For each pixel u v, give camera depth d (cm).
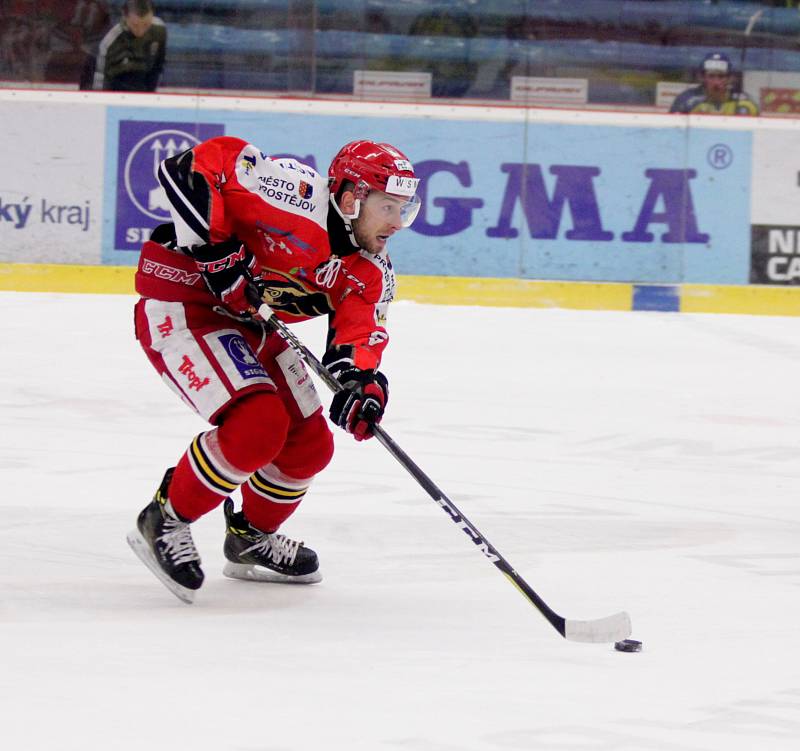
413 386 2347
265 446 1066
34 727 748
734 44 3716
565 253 3641
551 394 2336
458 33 3638
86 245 3497
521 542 1358
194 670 882
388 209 1102
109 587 1127
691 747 761
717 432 2056
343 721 781
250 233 1120
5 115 3469
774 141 3688
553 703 837
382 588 1166
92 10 3488
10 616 1016
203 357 1088
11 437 1800
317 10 3600
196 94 3553
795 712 834
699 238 3681
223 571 1204
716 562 1299
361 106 3594
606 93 3694
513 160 3612
